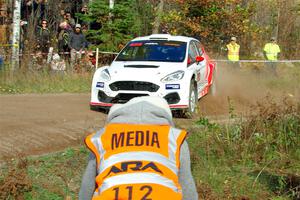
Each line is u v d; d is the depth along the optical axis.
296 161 8.63
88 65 17.58
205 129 9.18
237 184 7.46
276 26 28.22
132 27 20.94
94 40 20.66
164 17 23.81
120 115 3.62
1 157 8.04
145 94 11.37
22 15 20.67
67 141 9.18
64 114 11.37
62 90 15.30
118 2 21.16
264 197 7.17
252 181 7.65
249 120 9.45
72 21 20.59
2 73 15.23
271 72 20.36
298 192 7.09
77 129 9.96
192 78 12.04
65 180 7.23
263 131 9.08
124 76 11.48
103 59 19.81
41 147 8.76
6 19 19.05
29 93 14.55
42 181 7.11
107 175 3.29
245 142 8.78
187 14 24.78
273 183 7.62
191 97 11.86
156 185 3.19
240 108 13.21
